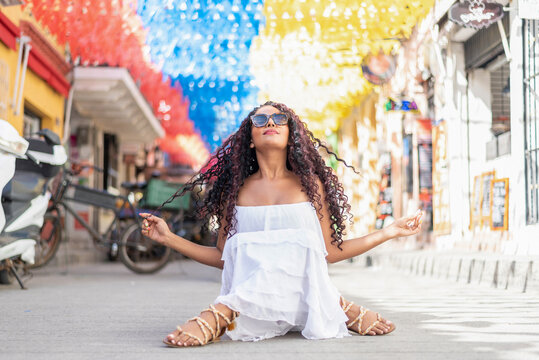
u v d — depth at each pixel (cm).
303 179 341
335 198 352
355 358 277
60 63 1290
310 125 1688
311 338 330
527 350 297
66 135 1280
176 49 1017
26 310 487
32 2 917
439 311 480
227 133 1705
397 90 1416
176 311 481
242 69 1194
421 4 990
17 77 1005
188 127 2214
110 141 2006
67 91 1349
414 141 1345
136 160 2470
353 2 946
